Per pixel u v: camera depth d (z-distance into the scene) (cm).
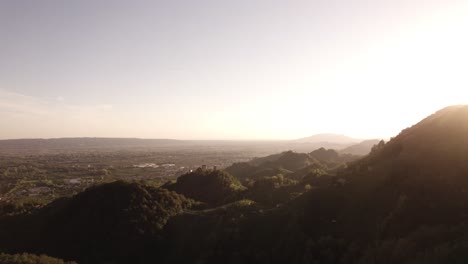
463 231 2945
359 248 3609
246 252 4256
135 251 4891
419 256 2794
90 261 4691
